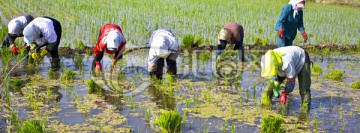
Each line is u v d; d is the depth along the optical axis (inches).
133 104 388.2
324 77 496.4
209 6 1096.2
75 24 760.3
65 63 528.7
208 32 760.3
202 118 362.9
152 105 390.6
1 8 871.1
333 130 345.1
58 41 497.0
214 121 356.8
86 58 561.6
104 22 786.2
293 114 377.4
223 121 358.0
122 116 359.9
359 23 949.8
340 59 616.7
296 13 537.0
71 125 337.1
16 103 380.8
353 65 579.8
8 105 371.6
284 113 378.6
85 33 701.3
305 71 382.3
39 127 305.0
